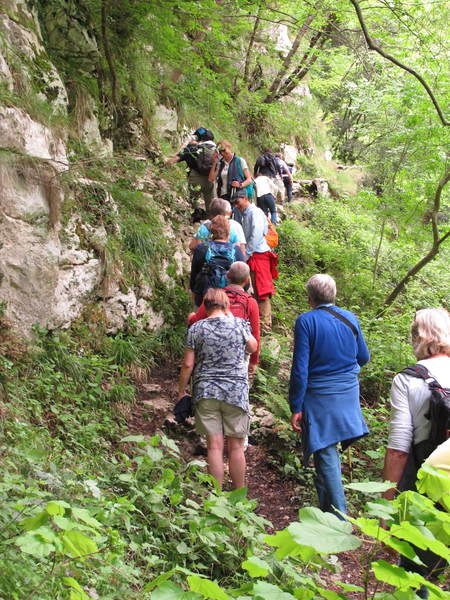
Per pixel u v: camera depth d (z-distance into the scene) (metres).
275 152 15.01
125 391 5.20
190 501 3.29
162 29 8.21
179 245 7.71
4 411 3.80
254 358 4.61
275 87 14.45
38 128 5.08
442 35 8.59
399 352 6.80
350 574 3.42
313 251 11.23
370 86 9.27
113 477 3.79
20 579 2.04
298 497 4.37
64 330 5.29
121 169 6.57
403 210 10.09
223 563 3.15
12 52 5.21
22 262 4.66
